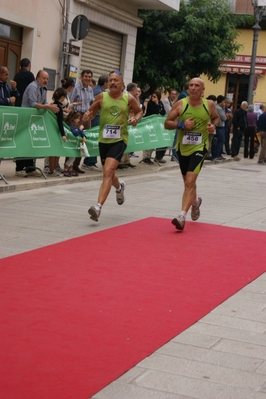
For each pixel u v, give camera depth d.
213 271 7.16
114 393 4.13
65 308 5.64
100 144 9.40
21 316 5.38
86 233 8.64
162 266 7.21
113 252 7.67
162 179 14.91
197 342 5.09
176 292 6.31
